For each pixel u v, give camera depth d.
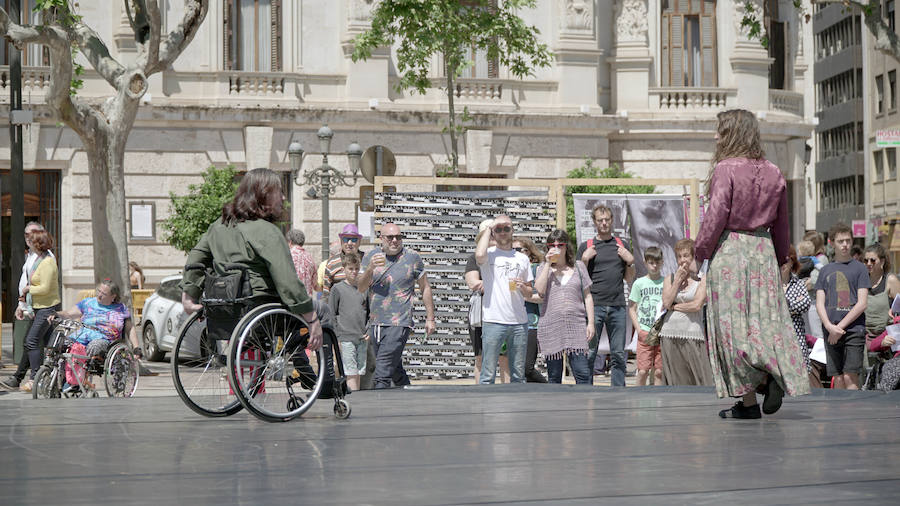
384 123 29.73
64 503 4.10
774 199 6.76
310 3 29.81
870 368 12.29
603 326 12.80
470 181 15.20
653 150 31.42
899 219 49.12
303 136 29.52
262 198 6.89
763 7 32.44
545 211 15.26
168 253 28.94
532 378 13.37
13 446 5.55
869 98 57.44
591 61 31.14
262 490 4.35
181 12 28.72
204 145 29.12
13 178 17.95
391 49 30.03
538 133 30.86
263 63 29.61
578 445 5.59
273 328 6.82
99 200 17.88
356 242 13.20
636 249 15.45
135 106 17.84
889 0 52.91
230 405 7.07
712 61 31.92
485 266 11.91
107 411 7.31
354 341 11.95
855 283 11.91
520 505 4.08
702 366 11.30
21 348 17.55
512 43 23.05
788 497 4.23
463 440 5.79
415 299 14.77
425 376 14.80
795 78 33.28
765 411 6.83
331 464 4.98
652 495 4.27
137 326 25.75
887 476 4.69
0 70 28.36
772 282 6.73
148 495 4.25
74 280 28.58
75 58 28.17
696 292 11.32
